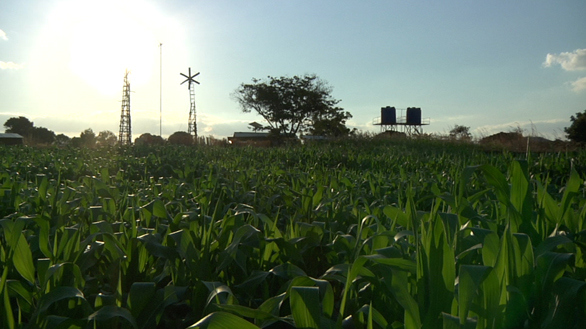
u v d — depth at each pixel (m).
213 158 14.44
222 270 2.12
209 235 2.04
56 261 1.96
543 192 1.99
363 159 12.95
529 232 1.79
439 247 1.32
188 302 1.96
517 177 1.79
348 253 2.23
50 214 3.05
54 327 1.42
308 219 3.29
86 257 2.03
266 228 2.44
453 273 1.29
